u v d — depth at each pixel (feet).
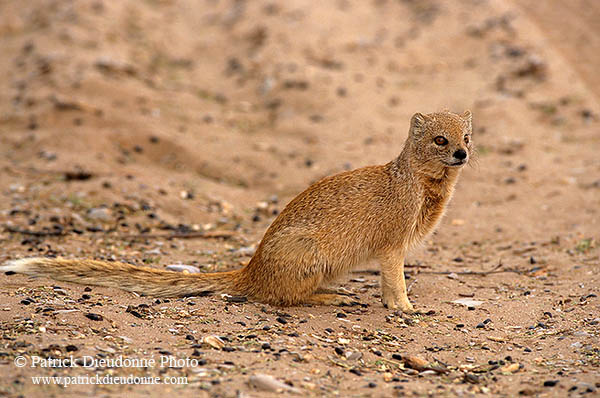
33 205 45.52
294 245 30.55
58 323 26.02
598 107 70.85
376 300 33.17
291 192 54.34
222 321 28.17
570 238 41.63
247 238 44.01
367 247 31.45
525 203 49.73
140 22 102.27
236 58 89.35
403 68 85.40
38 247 38.22
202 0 120.67
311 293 31.68
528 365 25.34
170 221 45.93
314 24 98.73
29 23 100.94
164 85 78.38
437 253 41.55
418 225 32.14
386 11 110.63
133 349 24.41
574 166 56.39
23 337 24.38
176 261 38.22
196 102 73.46
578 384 22.85
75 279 31.45
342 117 68.85
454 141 30.91
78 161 54.65
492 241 43.34
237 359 24.06
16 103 69.56
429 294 34.06
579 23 107.34
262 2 110.11
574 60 90.27
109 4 105.09
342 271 31.78
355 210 31.01
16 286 30.35
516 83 78.43
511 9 109.19
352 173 32.30
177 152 59.93
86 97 69.26
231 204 51.13
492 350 27.07
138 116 65.41
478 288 35.14
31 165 53.93
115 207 46.26
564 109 70.64
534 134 64.80
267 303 31.24
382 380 23.56
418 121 31.45
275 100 74.43
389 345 27.30
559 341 27.58
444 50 91.71
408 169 31.48
